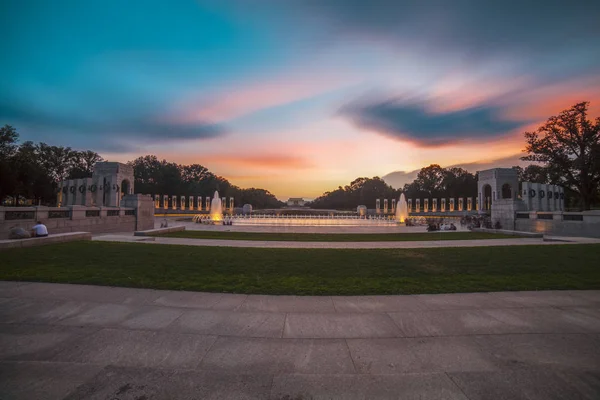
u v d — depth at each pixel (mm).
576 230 25625
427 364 4102
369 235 24562
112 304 6445
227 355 4305
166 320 5602
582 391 3459
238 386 3576
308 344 4688
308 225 37312
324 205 165750
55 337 4793
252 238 21422
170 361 4113
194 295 7219
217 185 114562
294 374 3850
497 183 56812
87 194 46375
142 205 31062
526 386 3576
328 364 4098
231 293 7430
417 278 9141
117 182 51469
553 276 9312
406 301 6922
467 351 4473
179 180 102625
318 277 9188
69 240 16188
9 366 3906
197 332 5082
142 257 11922
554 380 3697
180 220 48688
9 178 54594
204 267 10383
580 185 48094
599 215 23984
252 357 4258
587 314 6043
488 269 10438
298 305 6602
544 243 18656
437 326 5438
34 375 3715
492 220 34094
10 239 13984
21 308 6105
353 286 8156
